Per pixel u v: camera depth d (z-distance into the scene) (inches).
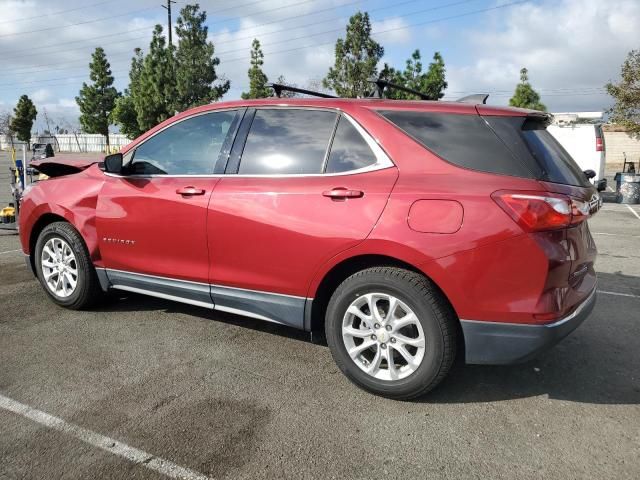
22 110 2201.0
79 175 179.5
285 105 141.6
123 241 162.4
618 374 137.7
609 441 106.6
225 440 105.2
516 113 117.4
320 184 127.6
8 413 114.4
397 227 115.5
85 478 93.4
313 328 134.0
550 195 107.5
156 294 161.2
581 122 594.2
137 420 112.1
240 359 144.1
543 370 139.3
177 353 147.5
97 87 1812.3
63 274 180.7
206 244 144.1
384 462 99.0
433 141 120.3
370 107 129.4
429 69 787.4
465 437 107.5
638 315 185.8
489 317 110.6
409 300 115.6
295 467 97.2
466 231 110.0
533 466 98.2
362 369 124.2
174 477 94.0
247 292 140.3
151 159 161.6
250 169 140.9
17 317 175.3
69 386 127.0
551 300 108.5
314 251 126.0
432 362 114.8
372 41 775.1
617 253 303.6
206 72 1121.4
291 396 123.6
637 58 720.3
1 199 515.2
